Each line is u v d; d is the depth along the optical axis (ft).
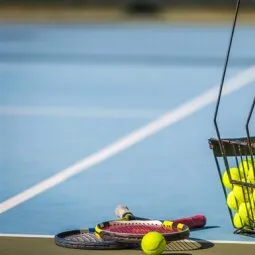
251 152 47.19
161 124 102.68
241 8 351.05
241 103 119.55
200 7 360.69
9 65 169.17
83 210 58.34
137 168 75.10
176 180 70.03
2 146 86.38
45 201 61.11
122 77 155.94
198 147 86.58
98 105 120.78
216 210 58.54
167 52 202.49
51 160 78.64
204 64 175.01
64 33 255.91
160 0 353.92
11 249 45.68
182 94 132.16
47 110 114.42
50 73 159.33
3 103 120.67
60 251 45.16
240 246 46.73
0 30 265.13
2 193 63.82
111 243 45.44
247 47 213.46
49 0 371.97
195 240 48.26
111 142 89.92
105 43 225.76
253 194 48.24
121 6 365.40
